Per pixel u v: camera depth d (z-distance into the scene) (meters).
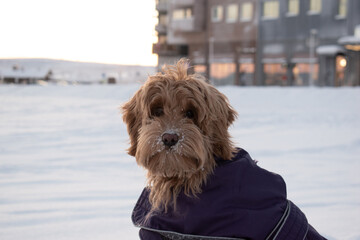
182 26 40.84
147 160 2.13
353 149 7.23
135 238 3.22
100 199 4.27
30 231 3.33
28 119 12.05
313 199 4.27
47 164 6.04
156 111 2.25
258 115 12.39
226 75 39.06
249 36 37.28
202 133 2.23
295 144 7.70
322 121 11.16
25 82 44.47
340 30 32.81
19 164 6.01
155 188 2.46
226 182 2.29
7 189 4.64
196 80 2.27
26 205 4.04
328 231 3.31
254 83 37.22
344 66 32.25
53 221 3.58
